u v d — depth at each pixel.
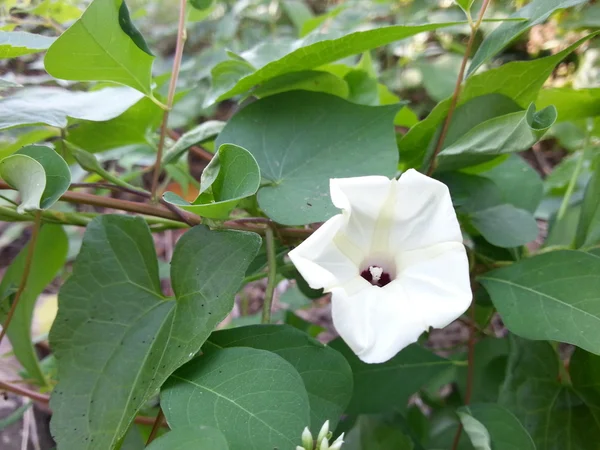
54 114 0.19
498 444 0.17
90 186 0.19
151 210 0.18
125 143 0.24
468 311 0.22
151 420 0.20
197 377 0.14
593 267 0.17
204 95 0.45
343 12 0.49
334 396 0.15
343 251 0.15
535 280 0.17
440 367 0.21
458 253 0.14
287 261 0.20
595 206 0.20
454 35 0.52
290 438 0.13
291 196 0.17
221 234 0.16
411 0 0.52
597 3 0.38
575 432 0.18
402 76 0.52
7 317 0.19
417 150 0.21
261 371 0.14
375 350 0.13
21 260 0.21
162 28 0.57
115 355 0.16
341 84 0.21
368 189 0.15
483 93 0.19
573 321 0.16
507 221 0.20
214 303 0.15
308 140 0.19
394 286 0.15
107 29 0.16
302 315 0.40
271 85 0.20
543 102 0.22
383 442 0.21
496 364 0.22
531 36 0.41
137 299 0.16
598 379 0.18
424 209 0.15
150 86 0.18
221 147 0.15
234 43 0.51
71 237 0.37
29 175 0.15
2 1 0.26
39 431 0.29
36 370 0.22
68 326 0.16
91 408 0.15
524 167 0.25
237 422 0.13
